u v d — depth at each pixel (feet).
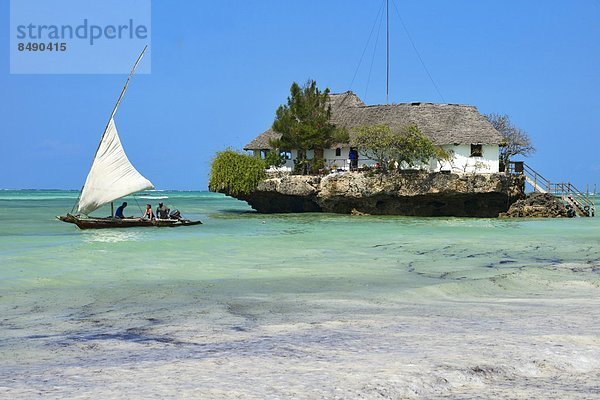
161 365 32.42
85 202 151.43
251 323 49.19
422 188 192.44
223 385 27.81
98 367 32.78
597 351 34.55
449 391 27.76
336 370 30.42
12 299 62.59
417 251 106.63
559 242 120.47
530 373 30.94
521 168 204.74
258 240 122.62
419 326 45.11
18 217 200.13
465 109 216.13
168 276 79.25
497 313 52.31
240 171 214.90
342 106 244.22
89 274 80.38
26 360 36.65
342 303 59.88
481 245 115.24
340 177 203.41
